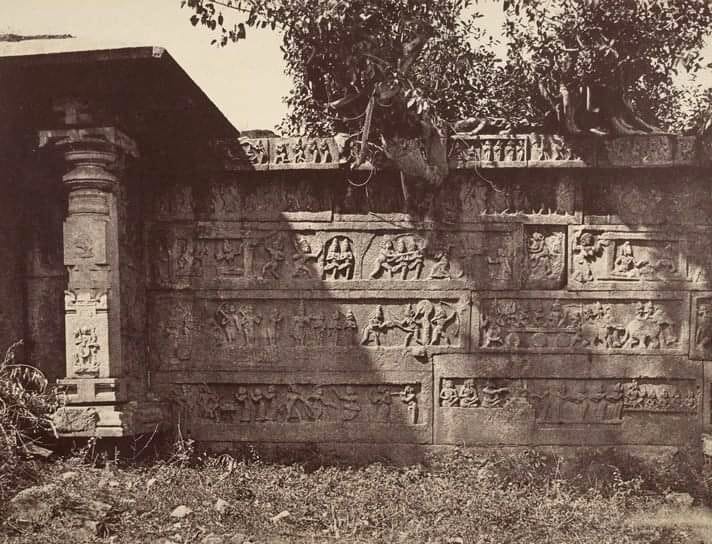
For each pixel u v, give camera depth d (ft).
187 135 35.29
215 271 36.40
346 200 36.37
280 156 35.42
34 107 31.24
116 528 23.76
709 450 33.14
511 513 25.70
